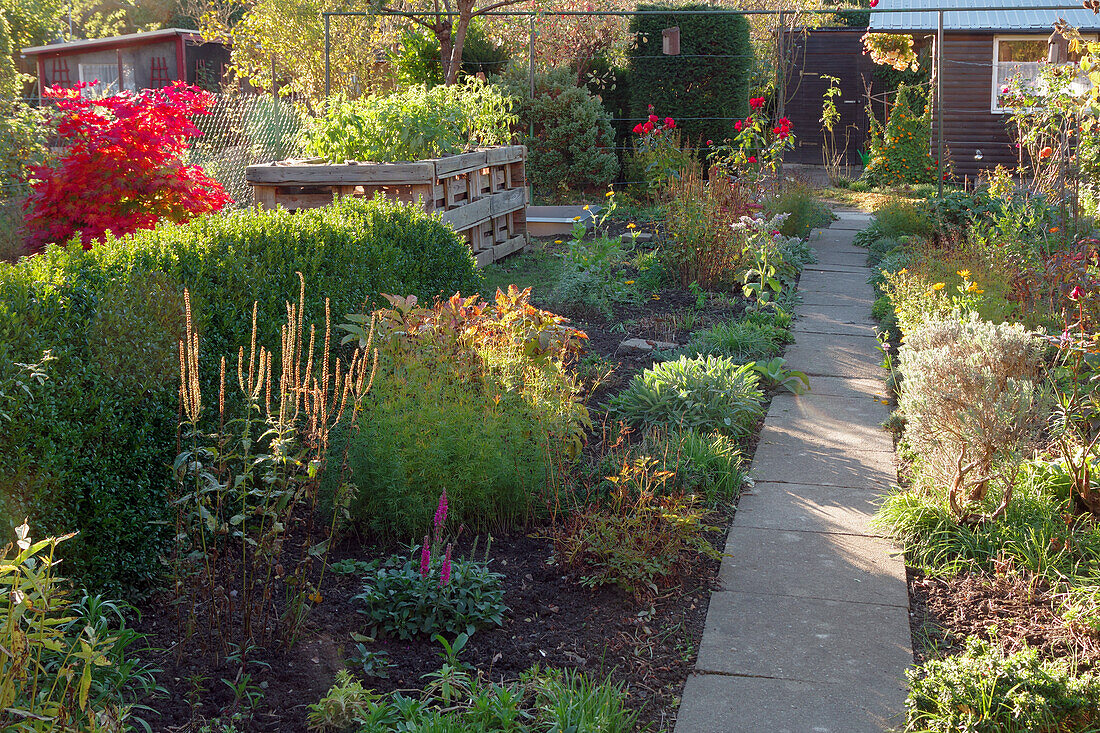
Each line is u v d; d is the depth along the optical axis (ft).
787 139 42.80
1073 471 13.62
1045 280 22.09
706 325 25.94
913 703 9.38
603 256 28.45
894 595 12.14
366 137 30.25
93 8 112.06
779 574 12.75
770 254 28.99
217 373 13.20
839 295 29.91
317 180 28.45
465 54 55.36
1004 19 55.21
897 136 58.95
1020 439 13.04
